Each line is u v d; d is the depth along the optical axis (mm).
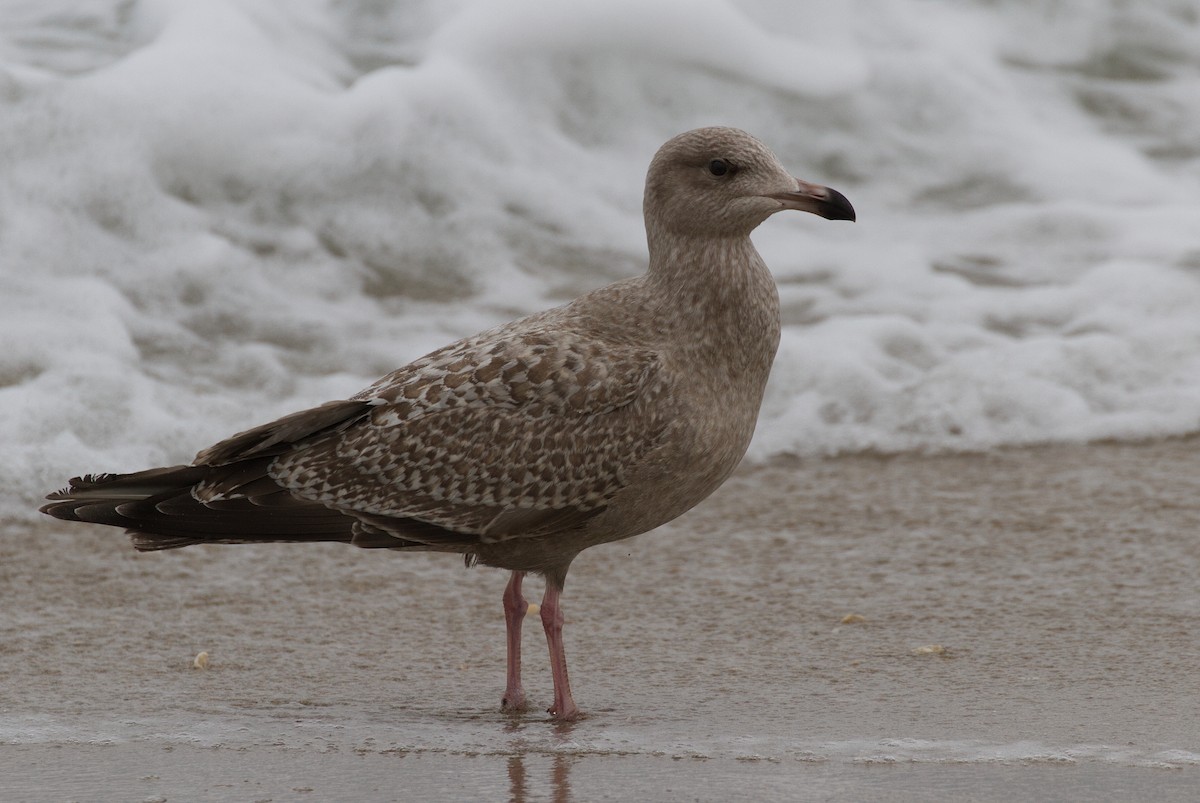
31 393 14398
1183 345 16625
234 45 19203
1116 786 8125
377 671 10164
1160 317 17297
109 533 12938
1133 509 13273
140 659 10312
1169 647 10305
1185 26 23281
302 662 10312
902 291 17812
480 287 17453
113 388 14641
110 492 9203
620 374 9227
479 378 9289
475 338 9633
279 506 9305
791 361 15945
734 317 9383
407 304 17031
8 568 12047
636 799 8055
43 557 12320
